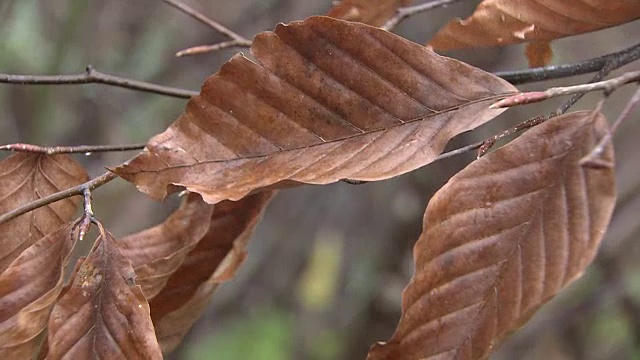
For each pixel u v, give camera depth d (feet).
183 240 1.46
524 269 1.26
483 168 1.27
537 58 1.53
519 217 1.26
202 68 4.01
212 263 1.49
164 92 1.54
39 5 3.68
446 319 1.27
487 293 1.26
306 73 1.34
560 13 1.33
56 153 1.44
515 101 1.25
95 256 1.32
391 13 1.63
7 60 3.56
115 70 4.05
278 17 3.81
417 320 1.28
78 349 1.30
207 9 4.01
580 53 3.67
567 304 4.11
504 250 1.26
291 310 4.45
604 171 1.25
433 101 1.33
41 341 1.34
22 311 1.32
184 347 4.37
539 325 4.17
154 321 1.48
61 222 1.46
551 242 1.25
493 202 1.27
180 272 1.49
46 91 3.58
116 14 4.07
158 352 1.30
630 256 3.93
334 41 1.34
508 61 2.90
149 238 1.46
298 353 4.37
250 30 3.84
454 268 1.27
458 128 1.32
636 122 3.72
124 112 4.00
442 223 1.27
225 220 1.49
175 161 1.34
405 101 1.34
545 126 1.27
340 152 1.34
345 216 4.14
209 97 1.35
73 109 3.97
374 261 4.02
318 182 1.32
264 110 1.35
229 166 1.34
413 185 3.67
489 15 1.36
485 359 1.26
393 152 1.33
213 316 4.47
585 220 1.25
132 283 1.32
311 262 4.25
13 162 1.45
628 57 1.38
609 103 3.67
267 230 4.40
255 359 4.20
